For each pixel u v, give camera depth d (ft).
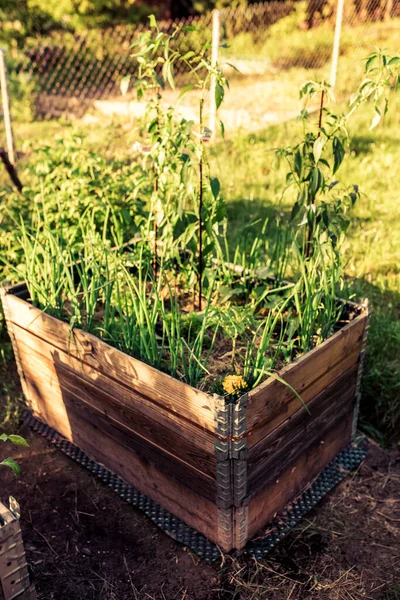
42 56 34.17
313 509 8.72
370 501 8.88
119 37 36.70
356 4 49.55
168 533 8.29
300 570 7.79
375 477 9.32
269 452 7.68
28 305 9.08
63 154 13.47
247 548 8.03
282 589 7.54
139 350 8.39
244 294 10.17
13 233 12.00
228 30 46.73
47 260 9.28
